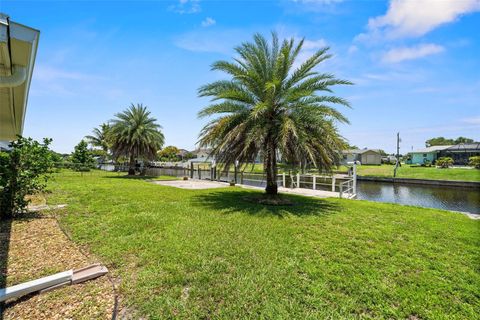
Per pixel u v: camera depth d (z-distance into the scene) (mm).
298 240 4316
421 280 2953
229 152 7801
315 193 11031
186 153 57750
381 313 2332
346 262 3432
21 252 3623
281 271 3115
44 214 6043
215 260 3426
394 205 8445
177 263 3318
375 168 36031
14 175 5637
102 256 3539
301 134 6984
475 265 3410
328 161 7469
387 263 3426
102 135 36562
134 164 21938
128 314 2262
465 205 12828
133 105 20516
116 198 8625
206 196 9484
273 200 7988
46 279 2682
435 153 42094
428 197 15578
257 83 7766
